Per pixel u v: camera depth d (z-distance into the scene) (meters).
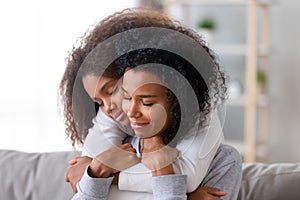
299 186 1.37
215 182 1.04
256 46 3.40
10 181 1.41
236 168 1.07
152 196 0.99
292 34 3.73
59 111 1.04
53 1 3.11
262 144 3.69
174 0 3.54
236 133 3.92
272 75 3.79
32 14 3.04
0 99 2.95
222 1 3.47
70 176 1.09
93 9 3.24
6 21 2.94
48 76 3.12
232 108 3.91
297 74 3.74
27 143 3.08
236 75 3.83
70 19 3.17
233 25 3.84
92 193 0.98
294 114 3.77
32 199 1.39
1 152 1.51
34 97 3.09
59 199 1.38
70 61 0.99
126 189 1.00
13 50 2.98
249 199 1.37
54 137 3.19
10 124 3.01
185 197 0.95
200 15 3.90
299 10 3.70
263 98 3.54
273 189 1.38
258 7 3.73
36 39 3.07
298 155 3.79
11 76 2.98
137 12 0.97
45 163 1.45
